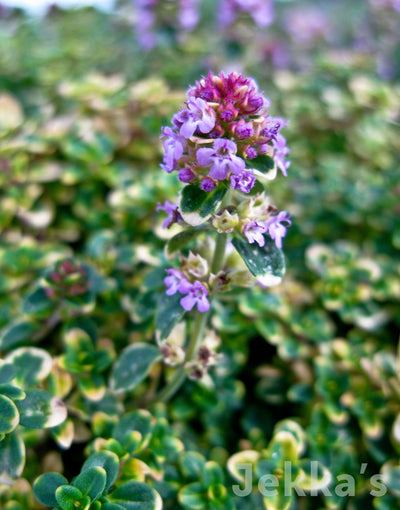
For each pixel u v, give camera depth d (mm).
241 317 117
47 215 130
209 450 103
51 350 108
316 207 151
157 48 211
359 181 161
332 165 165
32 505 81
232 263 80
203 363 85
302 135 183
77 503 67
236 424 113
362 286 121
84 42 259
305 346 114
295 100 182
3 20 256
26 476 88
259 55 225
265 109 67
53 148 141
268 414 112
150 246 112
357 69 213
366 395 103
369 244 144
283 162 71
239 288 85
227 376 112
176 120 63
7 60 231
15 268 114
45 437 93
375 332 124
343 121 180
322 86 195
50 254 119
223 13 196
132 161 150
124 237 126
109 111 145
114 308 114
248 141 64
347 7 391
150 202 123
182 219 70
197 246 81
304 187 156
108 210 137
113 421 89
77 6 256
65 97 160
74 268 98
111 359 95
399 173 162
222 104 62
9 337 100
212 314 111
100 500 69
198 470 88
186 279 74
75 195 139
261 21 195
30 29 267
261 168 65
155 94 148
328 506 89
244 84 64
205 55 216
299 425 101
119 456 77
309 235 147
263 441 105
